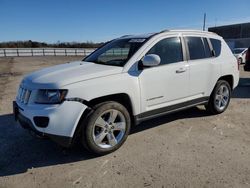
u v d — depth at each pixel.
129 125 4.16
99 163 3.71
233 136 4.66
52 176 3.38
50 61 28.27
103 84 3.78
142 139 4.53
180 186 3.11
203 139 4.52
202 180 3.23
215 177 3.30
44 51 44.78
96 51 5.29
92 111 3.74
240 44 47.06
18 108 3.98
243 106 6.71
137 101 4.18
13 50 42.22
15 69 18.31
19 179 3.32
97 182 3.23
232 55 6.08
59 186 3.15
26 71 16.72
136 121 4.28
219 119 5.60
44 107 3.53
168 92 4.62
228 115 5.89
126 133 4.14
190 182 3.19
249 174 3.37
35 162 3.76
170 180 3.24
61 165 3.67
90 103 3.83
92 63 4.54
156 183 3.18
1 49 41.31
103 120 3.86
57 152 4.07
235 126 5.18
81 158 3.87
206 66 5.25
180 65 4.77
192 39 5.15
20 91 4.09
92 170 3.52
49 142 4.43
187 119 5.59
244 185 3.12
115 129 4.02
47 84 3.62
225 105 6.01
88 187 3.12
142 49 4.32
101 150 3.87
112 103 3.90
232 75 6.00
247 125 5.23
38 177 3.36
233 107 6.59
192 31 5.22
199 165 3.60
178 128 5.05
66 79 3.62
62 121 3.51
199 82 5.16
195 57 5.14
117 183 3.20
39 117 3.52
